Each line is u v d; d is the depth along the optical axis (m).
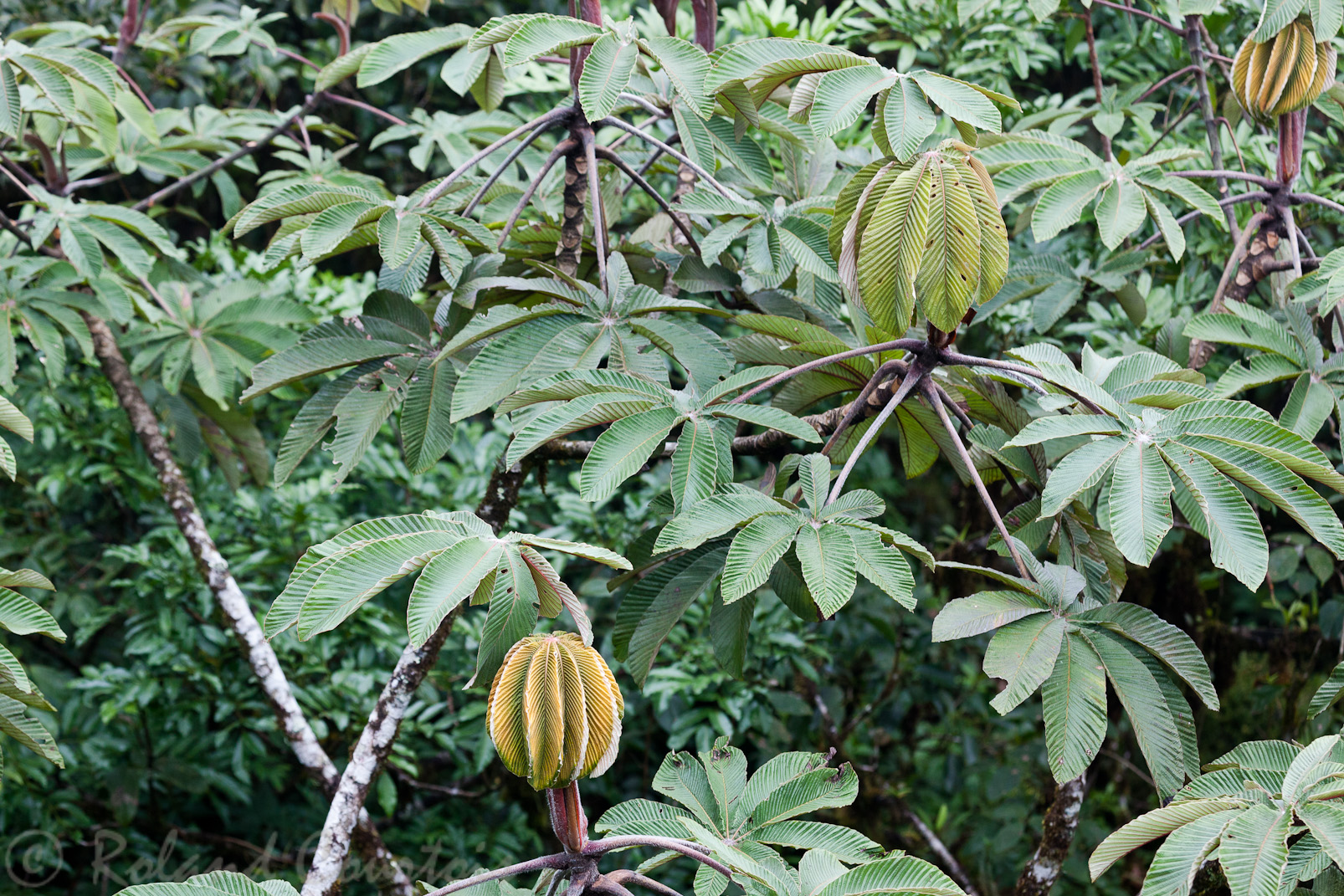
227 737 2.83
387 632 2.71
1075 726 1.13
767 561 1.14
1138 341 2.31
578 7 1.74
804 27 2.77
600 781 3.06
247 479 3.23
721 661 1.54
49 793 2.83
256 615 2.72
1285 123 1.74
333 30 4.20
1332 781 0.99
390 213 1.57
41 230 2.04
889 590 1.11
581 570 2.98
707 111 1.48
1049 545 1.62
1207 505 1.12
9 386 2.09
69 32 2.58
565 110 1.72
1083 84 3.50
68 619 3.26
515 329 1.50
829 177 2.15
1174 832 1.02
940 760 3.57
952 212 1.20
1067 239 2.60
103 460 2.98
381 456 3.04
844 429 1.47
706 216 1.94
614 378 1.33
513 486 1.95
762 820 1.24
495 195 2.22
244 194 4.21
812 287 1.94
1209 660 2.84
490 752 2.64
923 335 1.52
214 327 2.38
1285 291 1.74
